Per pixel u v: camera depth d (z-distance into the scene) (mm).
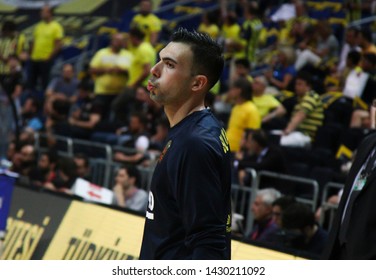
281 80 29453
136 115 24391
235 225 17422
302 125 23469
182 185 7824
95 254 13820
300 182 20484
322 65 29891
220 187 7883
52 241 14719
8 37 34844
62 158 20766
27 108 31219
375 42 32938
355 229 9469
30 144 24328
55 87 32656
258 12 35375
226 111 27219
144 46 30672
